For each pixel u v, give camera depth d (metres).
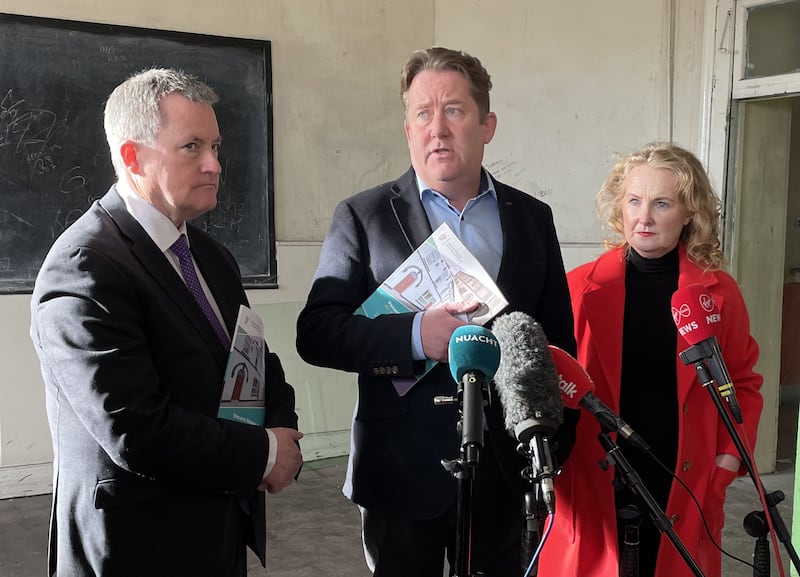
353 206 1.69
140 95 1.41
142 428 1.24
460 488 1.03
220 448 1.32
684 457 1.71
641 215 1.79
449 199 1.67
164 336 1.36
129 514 1.32
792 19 3.59
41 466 3.99
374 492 1.60
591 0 4.29
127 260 1.34
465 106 1.58
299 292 4.64
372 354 1.50
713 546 1.76
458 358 1.12
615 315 1.81
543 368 1.26
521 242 1.69
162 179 1.41
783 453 4.64
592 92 4.34
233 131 4.38
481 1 4.79
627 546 1.51
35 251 3.89
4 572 3.08
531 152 4.64
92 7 3.96
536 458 1.14
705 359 1.44
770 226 4.12
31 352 3.92
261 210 4.50
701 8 3.90
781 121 4.05
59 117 3.89
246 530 1.54
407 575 1.58
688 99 3.98
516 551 1.63
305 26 4.59
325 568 3.15
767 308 4.17
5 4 3.73
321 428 4.60
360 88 4.81
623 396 1.80
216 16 4.31
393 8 4.89
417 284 1.57
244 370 1.48
